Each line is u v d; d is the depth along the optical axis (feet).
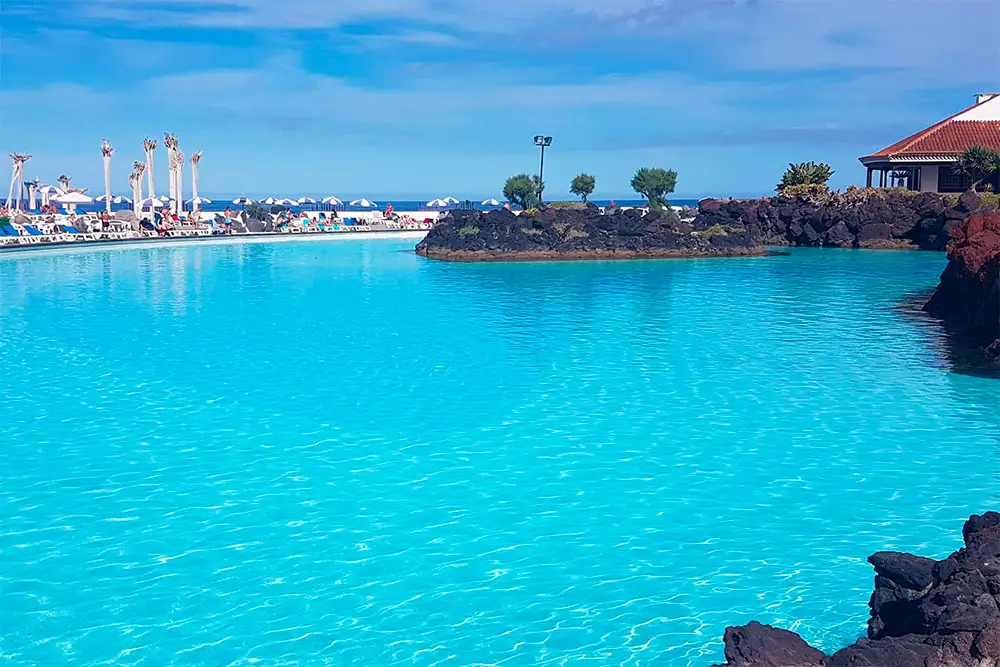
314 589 28.35
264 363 62.75
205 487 37.42
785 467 39.96
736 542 31.91
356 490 37.11
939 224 175.94
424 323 82.17
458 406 50.65
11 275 122.01
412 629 25.91
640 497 36.35
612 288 113.39
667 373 59.26
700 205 215.51
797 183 224.53
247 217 224.74
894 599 24.07
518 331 77.20
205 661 24.22
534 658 24.38
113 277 121.60
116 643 25.13
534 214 180.86
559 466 40.16
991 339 67.82
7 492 36.86
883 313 87.92
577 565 30.09
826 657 21.36
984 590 21.29
